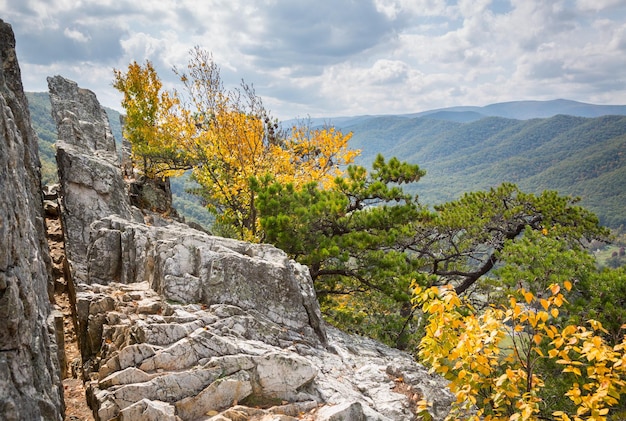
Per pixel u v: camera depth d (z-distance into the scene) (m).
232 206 23.16
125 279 10.59
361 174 18.67
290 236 16.25
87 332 8.41
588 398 6.14
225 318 8.52
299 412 7.01
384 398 8.08
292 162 24.67
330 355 9.34
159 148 25.56
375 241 16.94
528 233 19.20
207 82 23.03
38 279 6.34
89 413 7.00
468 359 6.35
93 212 14.34
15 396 4.19
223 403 6.79
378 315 17.42
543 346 12.74
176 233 10.94
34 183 11.58
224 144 22.73
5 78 11.20
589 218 22.81
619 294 14.32
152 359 7.01
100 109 23.41
